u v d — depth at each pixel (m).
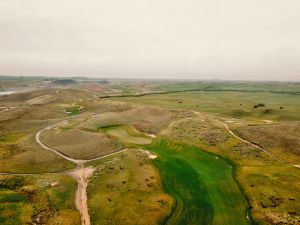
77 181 52.88
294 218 39.94
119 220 40.47
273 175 53.78
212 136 76.00
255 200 45.34
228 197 46.97
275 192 47.34
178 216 41.75
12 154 66.12
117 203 44.69
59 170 58.16
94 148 69.44
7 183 51.50
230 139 73.12
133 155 64.38
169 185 51.03
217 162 61.41
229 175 55.06
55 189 48.91
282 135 71.69
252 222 40.16
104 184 50.91
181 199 46.34
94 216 41.38
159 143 74.88
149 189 49.22
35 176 54.34
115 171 56.28
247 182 51.38
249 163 59.78
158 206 43.78
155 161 61.94
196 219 40.94
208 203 45.09
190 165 59.78
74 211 42.56
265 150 66.69
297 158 61.22
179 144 72.81
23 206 43.81
